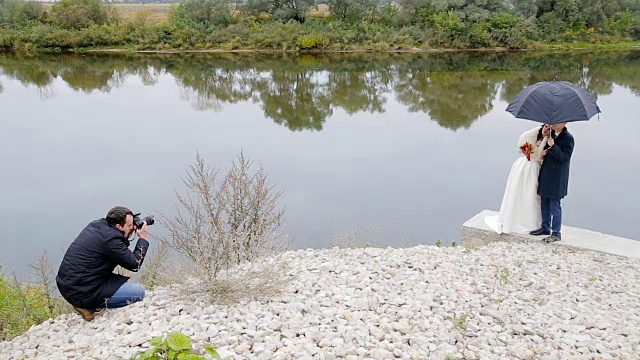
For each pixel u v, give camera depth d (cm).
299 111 2578
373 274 611
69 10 5044
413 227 1125
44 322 553
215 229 577
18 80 3528
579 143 1878
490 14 5069
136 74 3784
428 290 563
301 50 4838
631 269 681
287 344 429
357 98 2931
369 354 420
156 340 336
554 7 5228
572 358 439
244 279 550
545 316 520
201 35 4947
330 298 534
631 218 1176
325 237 1059
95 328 509
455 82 3394
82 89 3197
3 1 5388
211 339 439
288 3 5178
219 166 1582
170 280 601
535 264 683
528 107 705
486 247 762
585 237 786
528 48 4909
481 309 520
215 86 3316
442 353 427
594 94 2934
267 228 666
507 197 798
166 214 1176
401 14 5106
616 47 5022
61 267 523
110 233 525
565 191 755
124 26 5078
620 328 504
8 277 830
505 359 427
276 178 1477
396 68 3966
